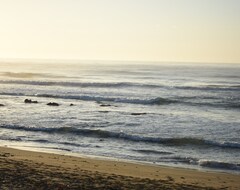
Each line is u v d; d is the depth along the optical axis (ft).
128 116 104.12
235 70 486.38
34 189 33.94
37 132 78.84
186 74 365.40
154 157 58.54
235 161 57.11
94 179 40.27
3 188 33.58
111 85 215.31
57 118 98.78
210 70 482.69
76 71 416.05
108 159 56.24
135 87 206.59
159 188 38.50
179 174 47.91
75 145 66.80
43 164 48.11
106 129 82.58
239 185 43.42
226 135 77.20
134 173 47.24
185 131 81.20
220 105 133.69
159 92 181.27
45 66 581.53
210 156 60.03
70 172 43.68
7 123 89.61
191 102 141.18
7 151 58.03
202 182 44.19
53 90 186.91
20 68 476.95
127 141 70.59
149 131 80.79
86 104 134.41
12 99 148.97
